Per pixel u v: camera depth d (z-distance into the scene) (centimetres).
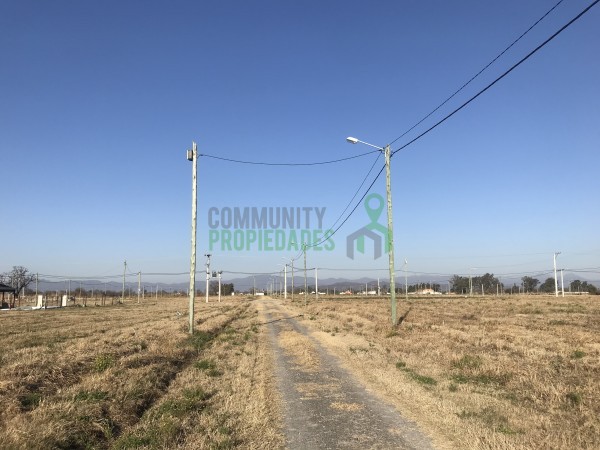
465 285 17050
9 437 665
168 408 908
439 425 801
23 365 1223
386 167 2597
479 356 1441
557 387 1012
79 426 749
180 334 2372
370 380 1209
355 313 4047
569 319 3053
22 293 12488
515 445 678
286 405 973
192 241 2534
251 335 2452
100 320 3847
